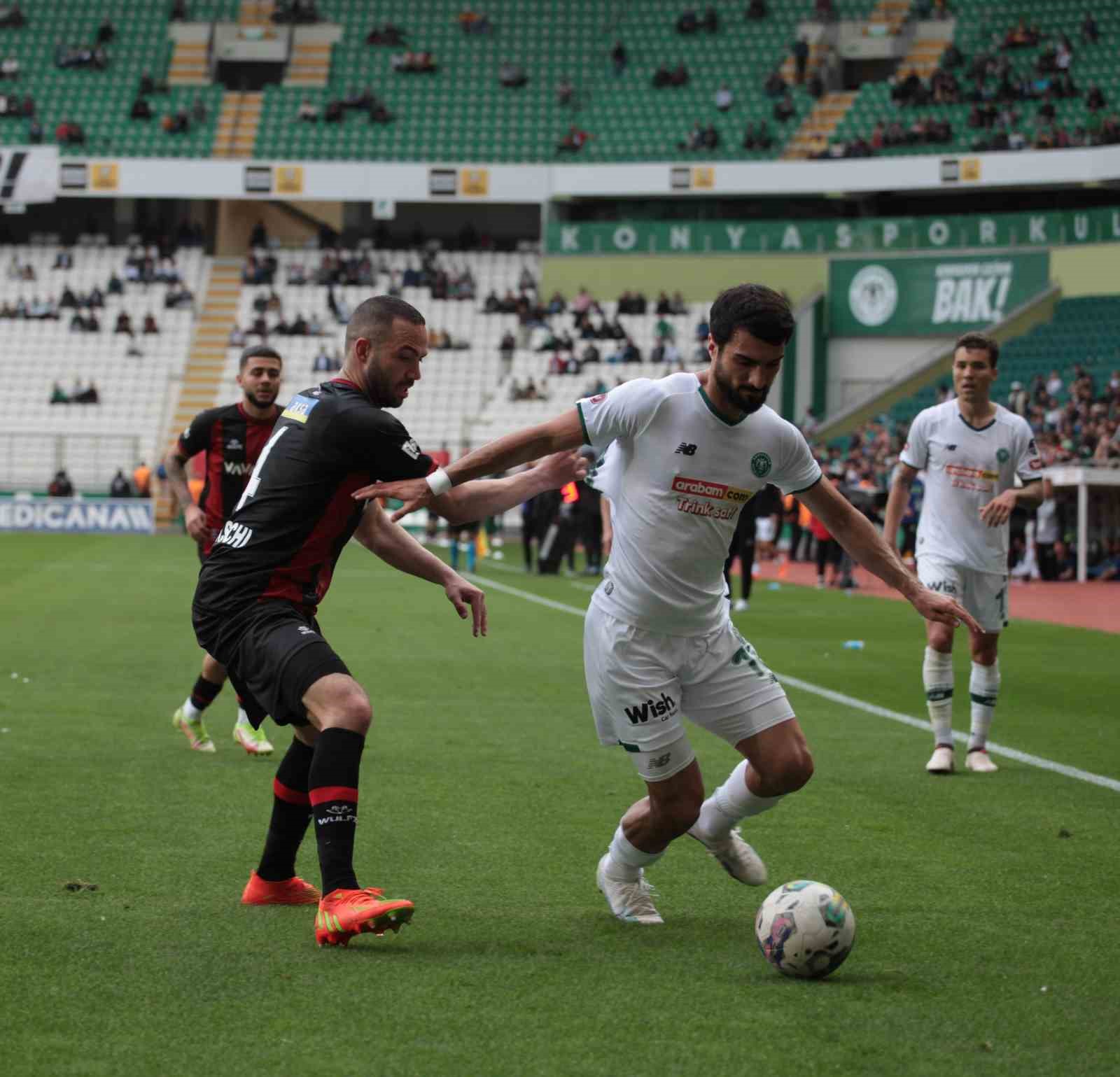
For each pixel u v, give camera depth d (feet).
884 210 482.28
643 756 53.47
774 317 48.78
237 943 50.60
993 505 86.58
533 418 448.24
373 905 48.62
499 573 289.74
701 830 57.06
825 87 497.87
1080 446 338.13
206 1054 39.55
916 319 441.68
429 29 533.96
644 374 448.65
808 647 165.89
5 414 458.91
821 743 99.25
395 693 121.19
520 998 44.88
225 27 530.27
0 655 142.61
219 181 476.95
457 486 51.70
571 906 56.90
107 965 47.65
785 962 47.01
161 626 174.60
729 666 54.03
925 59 496.64
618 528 53.47
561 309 467.93
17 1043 40.19
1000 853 66.74
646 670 53.16
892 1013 43.91
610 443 54.08
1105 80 465.06
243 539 53.42
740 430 51.83
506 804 76.74
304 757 54.80
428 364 462.60
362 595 230.68
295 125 501.15
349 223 528.63
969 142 451.94
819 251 451.12
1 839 66.49
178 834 68.33
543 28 531.09
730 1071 38.73
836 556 279.28
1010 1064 39.55
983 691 89.61
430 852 65.57
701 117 489.67
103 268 494.59
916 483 329.93
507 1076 38.19
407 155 492.95
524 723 106.01
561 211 487.61
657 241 465.47
